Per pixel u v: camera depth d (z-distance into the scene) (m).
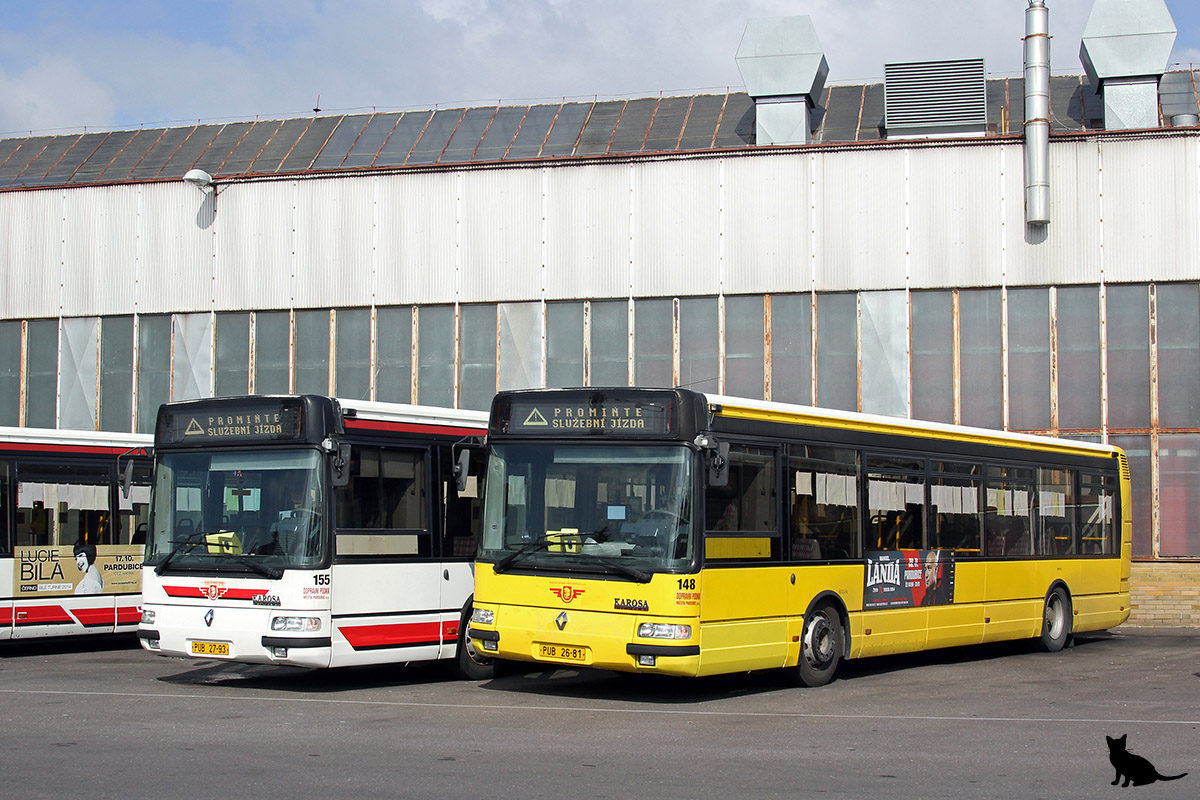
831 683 14.68
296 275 26.78
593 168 25.66
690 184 25.28
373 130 29.45
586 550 12.61
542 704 12.66
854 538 14.84
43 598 16.97
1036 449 18.64
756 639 13.13
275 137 29.89
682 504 12.36
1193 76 27.88
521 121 29.05
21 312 28.14
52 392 27.89
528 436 13.15
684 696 13.38
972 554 16.95
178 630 13.60
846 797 8.12
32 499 16.98
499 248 25.92
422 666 16.31
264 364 26.86
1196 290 23.53
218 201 27.34
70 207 28.11
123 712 11.84
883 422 15.54
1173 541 23.33
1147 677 15.42
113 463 18.05
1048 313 23.97
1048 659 17.77
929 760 9.50
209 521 13.70
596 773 8.86
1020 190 24.19
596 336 25.44
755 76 26.41
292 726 10.97
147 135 31.38
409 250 26.31
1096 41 25.55
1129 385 23.62
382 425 14.08
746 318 24.91
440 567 14.49
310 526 13.20
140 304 27.56
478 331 25.95
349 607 13.39
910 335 24.33
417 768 8.95
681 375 25.02
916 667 16.67
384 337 26.34
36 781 8.34
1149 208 23.77
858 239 24.61
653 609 12.17
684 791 8.26
